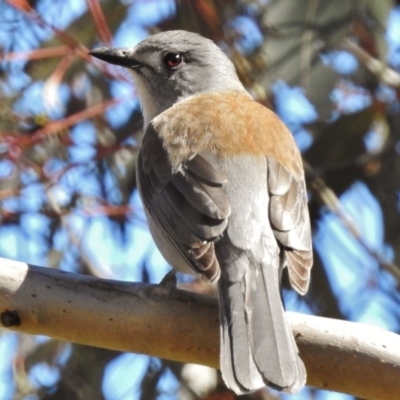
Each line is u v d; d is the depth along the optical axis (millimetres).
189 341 8398
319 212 13438
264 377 7672
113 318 8398
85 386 12758
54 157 13117
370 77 13398
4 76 13492
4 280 8398
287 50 12055
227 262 8516
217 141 9562
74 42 12961
